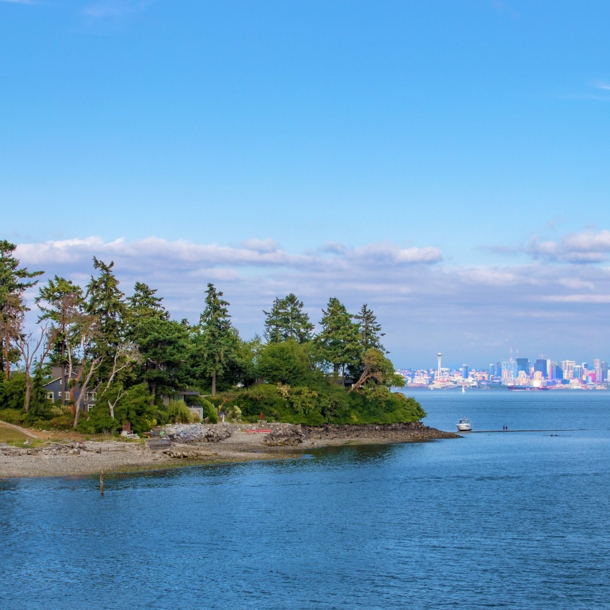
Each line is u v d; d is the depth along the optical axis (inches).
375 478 3122.5
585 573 1691.7
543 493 2775.6
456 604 1492.4
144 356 4355.3
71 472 2920.8
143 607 1465.3
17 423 3759.8
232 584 1605.6
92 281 4222.4
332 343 6225.4
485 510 2415.1
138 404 3969.0
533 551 1881.2
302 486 2851.9
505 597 1533.0
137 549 1856.5
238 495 2608.3
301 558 1804.9
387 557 1820.9
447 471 3417.8
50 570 1675.7
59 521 2113.7
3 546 1849.2
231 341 5423.2
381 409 5999.0
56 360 4124.0
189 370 5260.8
